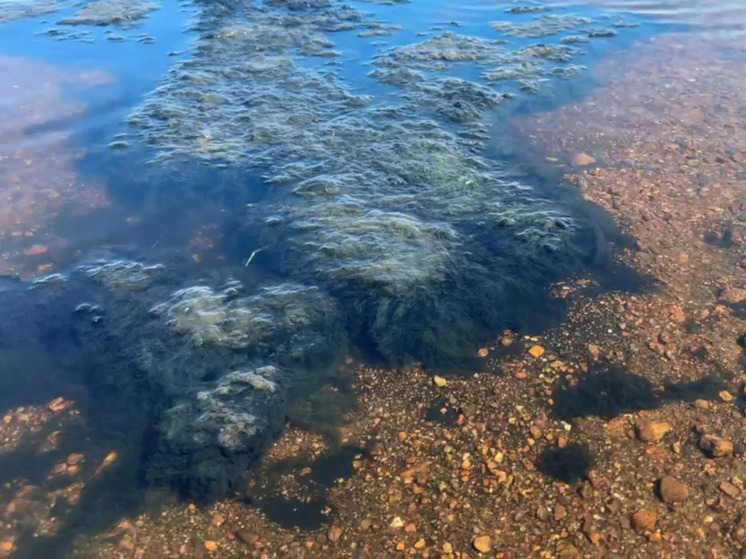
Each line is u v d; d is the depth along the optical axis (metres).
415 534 0.74
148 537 0.75
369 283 1.01
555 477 0.78
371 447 0.83
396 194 1.19
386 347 0.93
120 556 0.73
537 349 0.93
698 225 1.12
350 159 1.28
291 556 0.73
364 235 1.09
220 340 0.94
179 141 1.36
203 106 1.48
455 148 1.32
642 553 0.72
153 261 1.08
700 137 1.36
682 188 1.21
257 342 0.94
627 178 1.24
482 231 1.11
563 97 1.53
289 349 0.93
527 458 0.80
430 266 1.04
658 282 1.02
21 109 1.48
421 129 1.38
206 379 0.90
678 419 0.83
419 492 0.78
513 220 1.13
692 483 0.77
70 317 0.99
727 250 1.07
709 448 0.80
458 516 0.75
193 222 1.16
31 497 0.79
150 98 1.51
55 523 0.76
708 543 0.72
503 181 1.24
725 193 1.19
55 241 1.13
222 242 1.12
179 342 0.94
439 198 1.18
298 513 0.76
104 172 1.29
